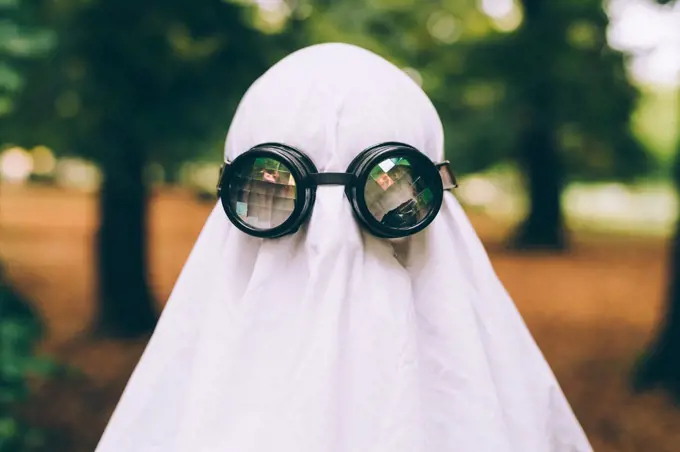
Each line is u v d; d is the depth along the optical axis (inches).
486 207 1064.2
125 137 265.7
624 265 668.1
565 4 502.9
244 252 55.7
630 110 596.1
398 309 52.2
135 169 314.3
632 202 1301.7
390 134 53.9
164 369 56.7
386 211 51.1
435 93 535.2
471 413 52.6
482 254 59.1
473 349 53.7
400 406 50.4
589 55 535.2
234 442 51.1
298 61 57.4
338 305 50.8
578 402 279.4
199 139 275.0
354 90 54.4
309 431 49.3
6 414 163.8
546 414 60.2
